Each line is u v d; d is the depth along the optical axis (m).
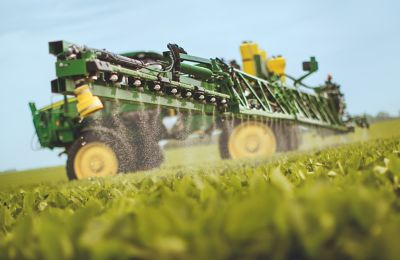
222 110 12.71
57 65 7.69
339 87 24.72
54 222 1.96
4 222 2.96
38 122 17.56
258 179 2.82
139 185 5.17
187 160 20.28
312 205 1.63
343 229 1.59
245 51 20.36
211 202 2.07
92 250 1.57
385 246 1.39
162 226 1.68
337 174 3.67
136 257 1.62
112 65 8.26
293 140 21.22
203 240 1.48
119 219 1.72
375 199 1.69
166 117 17.91
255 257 1.48
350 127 25.92
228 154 19.72
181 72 11.33
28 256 1.73
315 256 1.49
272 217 1.54
